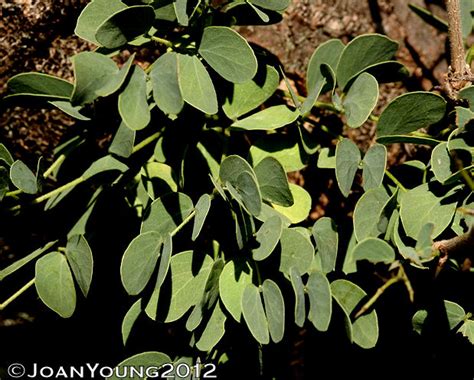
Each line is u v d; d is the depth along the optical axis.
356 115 0.51
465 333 0.51
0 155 0.51
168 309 0.50
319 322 0.50
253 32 0.59
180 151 0.54
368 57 0.52
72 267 0.51
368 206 0.50
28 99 0.51
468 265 0.48
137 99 0.48
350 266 0.54
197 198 0.54
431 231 0.48
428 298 0.54
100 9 0.49
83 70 0.46
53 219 0.56
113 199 0.54
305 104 0.52
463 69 0.54
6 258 0.58
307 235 0.52
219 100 0.53
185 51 0.50
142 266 0.49
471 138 0.50
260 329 0.50
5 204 0.52
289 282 0.53
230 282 0.50
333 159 0.53
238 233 0.49
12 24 0.55
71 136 0.54
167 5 0.49
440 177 0.50
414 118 0.51
